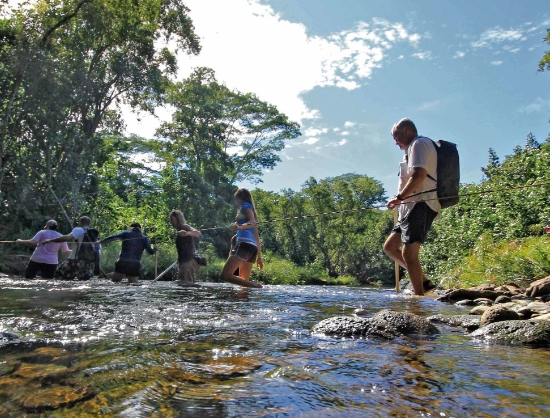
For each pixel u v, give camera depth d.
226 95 43.09
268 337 2.50
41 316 3.08
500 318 2.93
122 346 2.17
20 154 16.34
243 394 1.45
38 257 9.11
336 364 1.87
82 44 18.03
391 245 6.07
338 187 47.03
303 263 43.88
